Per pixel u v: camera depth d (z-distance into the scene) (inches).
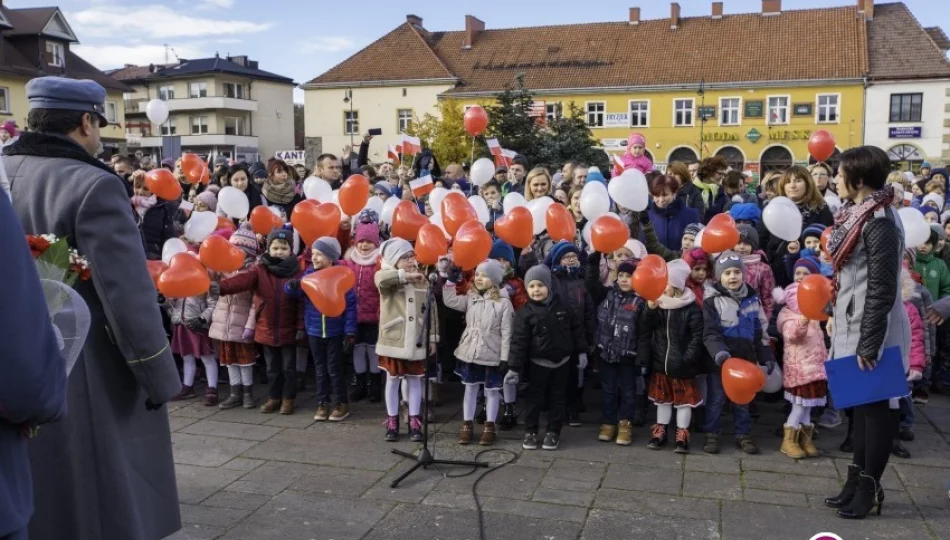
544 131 869.8
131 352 104.7
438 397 255.6
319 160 312.5
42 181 106.0
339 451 201.6
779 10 1592.0
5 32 1405.0
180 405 246.5
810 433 200.5
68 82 110.0
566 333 203.8
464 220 205.6
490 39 1814.7
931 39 1470.2
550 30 1766.7
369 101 1825.8
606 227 196.9
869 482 157.1
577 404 229.0
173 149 475.5
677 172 274.7
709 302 198.5
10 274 67.2
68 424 102.3
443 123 1371.8
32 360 68.4
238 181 298.7
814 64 1492.4
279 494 171.9
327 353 230.1
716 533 151.6
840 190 158.4
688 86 1541.6
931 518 158.4
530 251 247.1
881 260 148.6
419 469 188.7
